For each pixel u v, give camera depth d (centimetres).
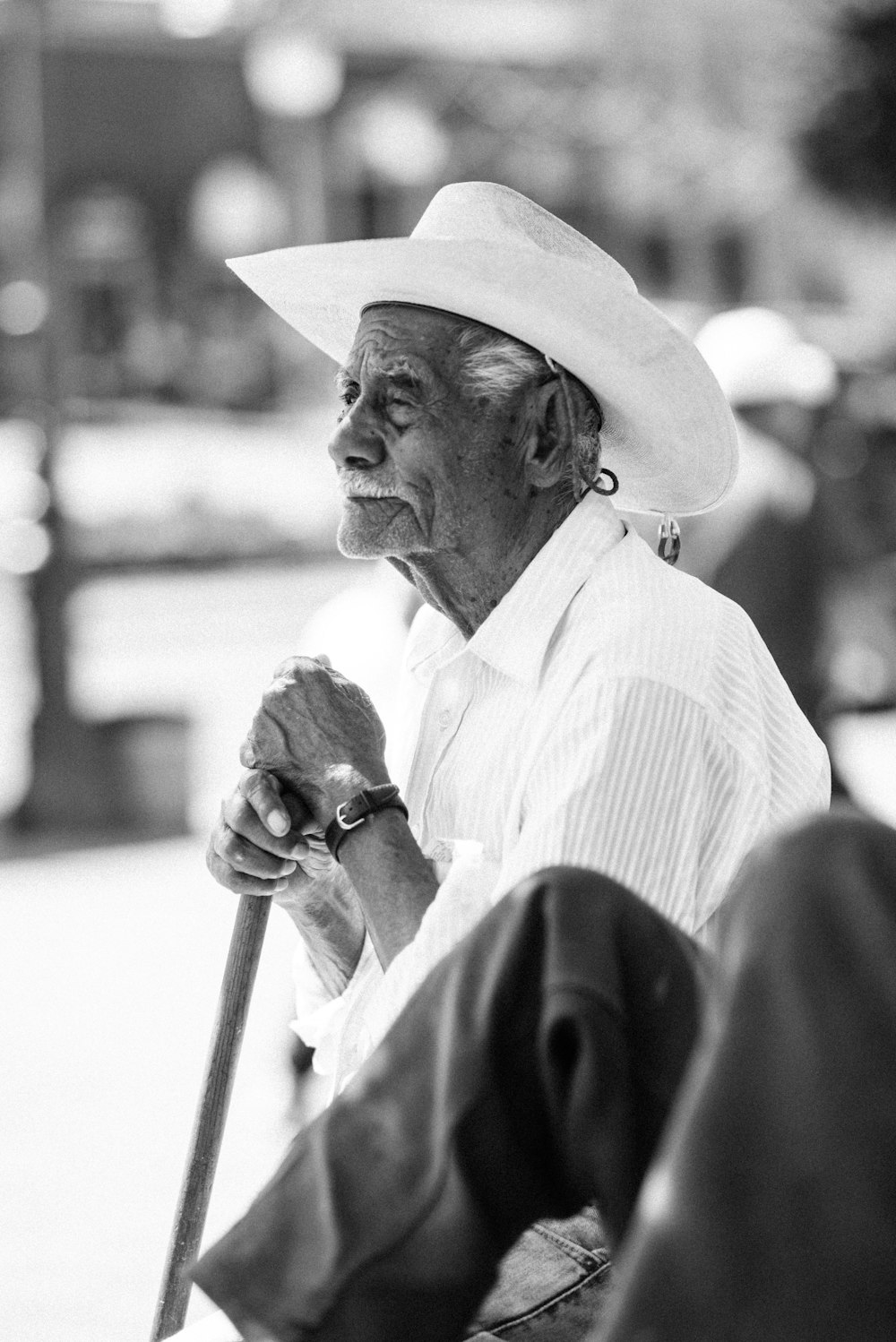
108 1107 617
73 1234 518
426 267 242
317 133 3067
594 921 167
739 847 236
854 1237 124
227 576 2072
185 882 936
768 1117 130
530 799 235
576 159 2694
